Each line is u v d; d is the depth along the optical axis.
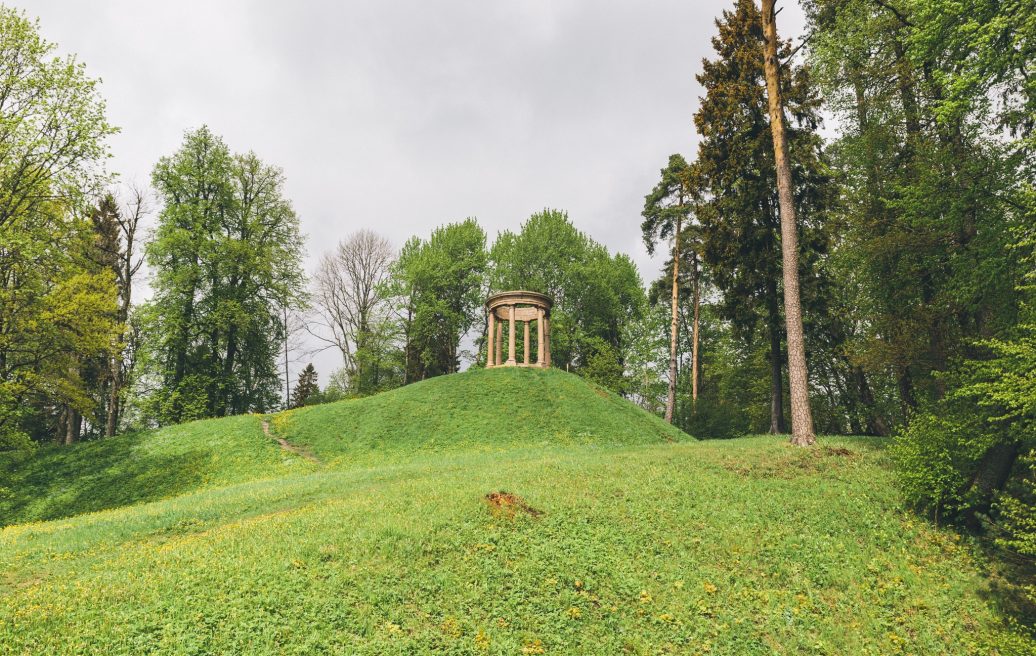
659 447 24.05
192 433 31.86
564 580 11.73
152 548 13.26
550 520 14.21
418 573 11.37
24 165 24.11
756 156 28.52
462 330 55.88
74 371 27.86
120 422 45.91
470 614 10.32
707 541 13.85
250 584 10.38
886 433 33.75
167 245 37.69
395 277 55.25
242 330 41.28
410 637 9.45
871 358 23.12
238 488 21.70
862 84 23.22
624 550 13.16
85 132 24.94
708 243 29.98
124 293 39.28
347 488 18.77
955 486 14.66
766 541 13.95
